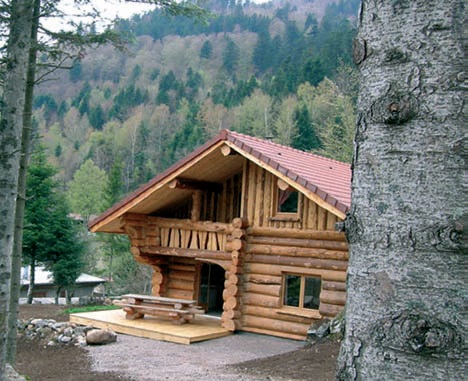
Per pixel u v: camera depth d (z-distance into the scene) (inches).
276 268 514.9
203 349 450.0
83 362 402.3
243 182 539.5
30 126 361.7
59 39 363.6
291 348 458.9
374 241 92.4
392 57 94.0
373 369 89.0
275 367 367.9
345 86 1331.2
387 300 89.0
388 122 92.6
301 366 361.7
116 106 2480.3
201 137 1982.0
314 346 427.5
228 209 584.7
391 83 93.7
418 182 88.9
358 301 94.0
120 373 367.9
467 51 88.7
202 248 556.1
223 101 2159.2
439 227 85.9
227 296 522.6
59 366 392.5
